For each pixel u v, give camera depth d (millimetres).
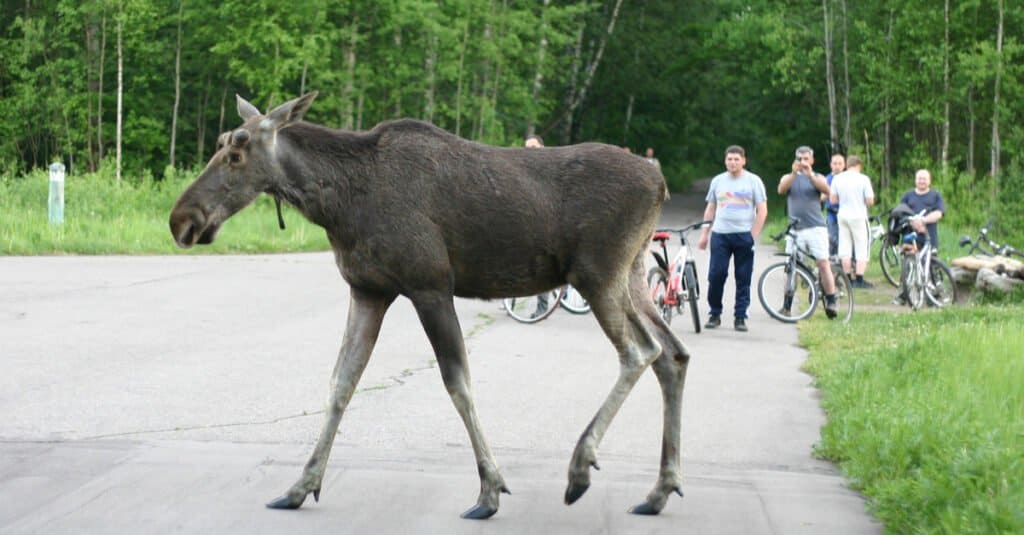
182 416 9352
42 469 7578
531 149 7039
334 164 6793
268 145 6758
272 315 15391
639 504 6918
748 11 49000
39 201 28844
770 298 16547
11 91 48156
